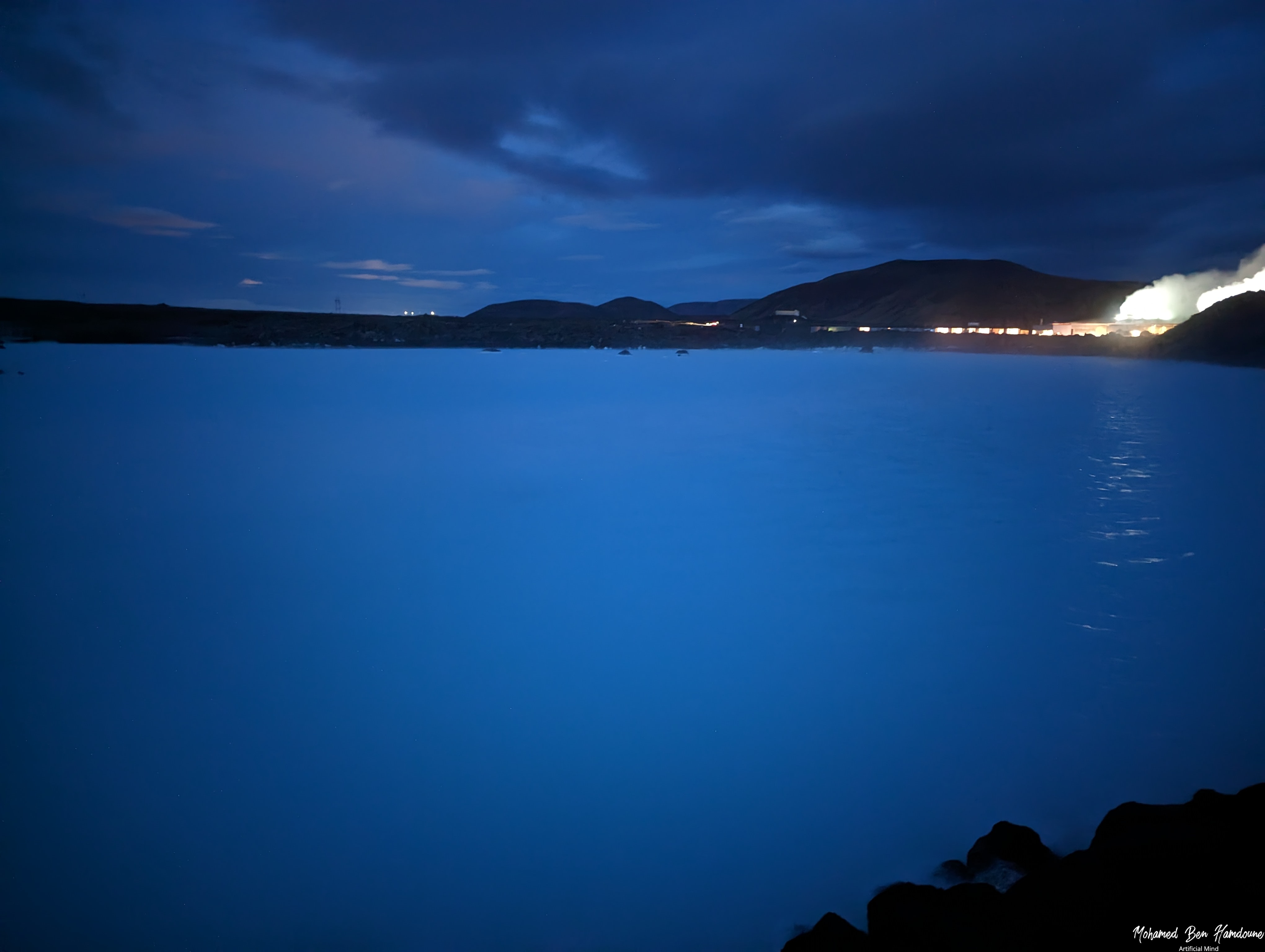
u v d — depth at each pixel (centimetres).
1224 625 678
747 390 3005
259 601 812
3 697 598
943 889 349
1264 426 1877
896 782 473
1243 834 314
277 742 539
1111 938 271
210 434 1898
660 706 579
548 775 489
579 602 798
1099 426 1912
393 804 470
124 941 368
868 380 3469
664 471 1461
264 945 369
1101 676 588
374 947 366
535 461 1565
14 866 418
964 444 1684
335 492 1309
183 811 464
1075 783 461
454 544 1006
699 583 838
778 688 591
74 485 1338
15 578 877
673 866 410
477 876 407
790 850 414
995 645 653
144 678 638
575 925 373
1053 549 912
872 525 1043
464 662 665
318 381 3272
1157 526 1004
